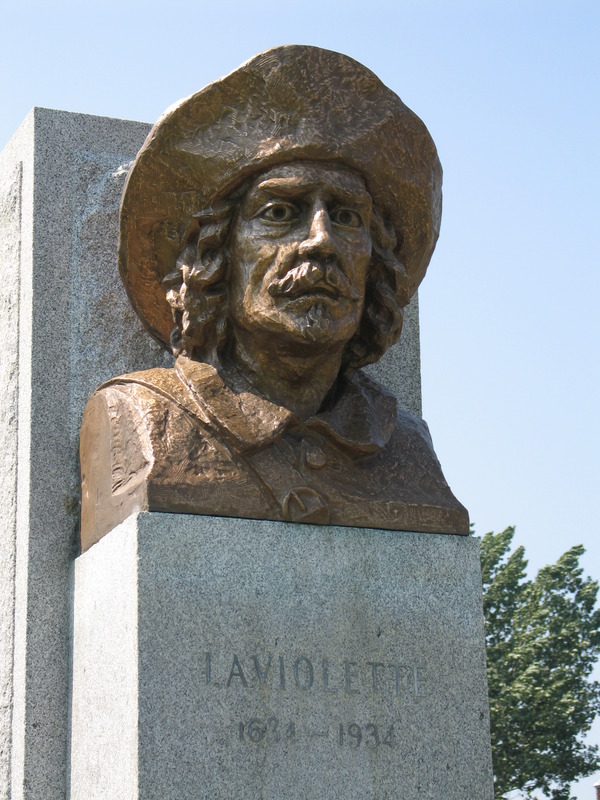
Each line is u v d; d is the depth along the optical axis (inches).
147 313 163.2
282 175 144.8
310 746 130.6
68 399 169.3
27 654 154.4
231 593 132.4
